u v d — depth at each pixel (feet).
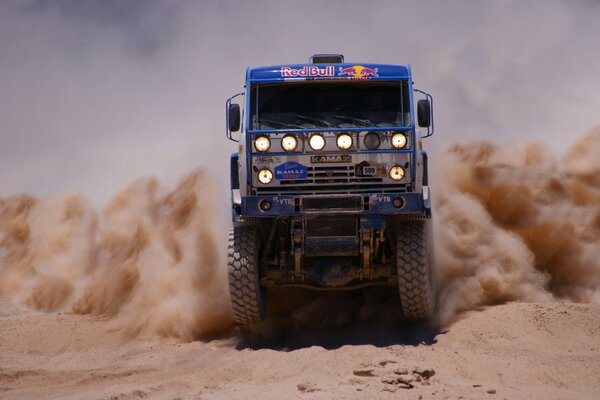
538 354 101.14
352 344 115.14
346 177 116.78
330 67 122.42
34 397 89.76
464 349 105.50
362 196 114.73
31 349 124.77
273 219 123.75
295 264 120.67
